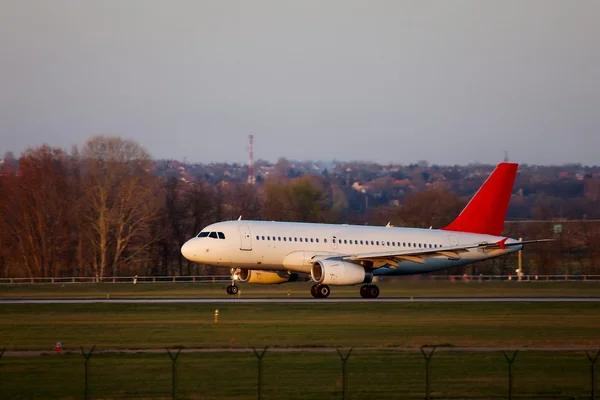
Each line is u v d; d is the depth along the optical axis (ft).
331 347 570.87
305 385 446.19
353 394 427.33
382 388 441.27
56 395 424.46
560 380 465.88
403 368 492.54
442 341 607.37
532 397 426.92
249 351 549.13
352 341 600.39
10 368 487.20
